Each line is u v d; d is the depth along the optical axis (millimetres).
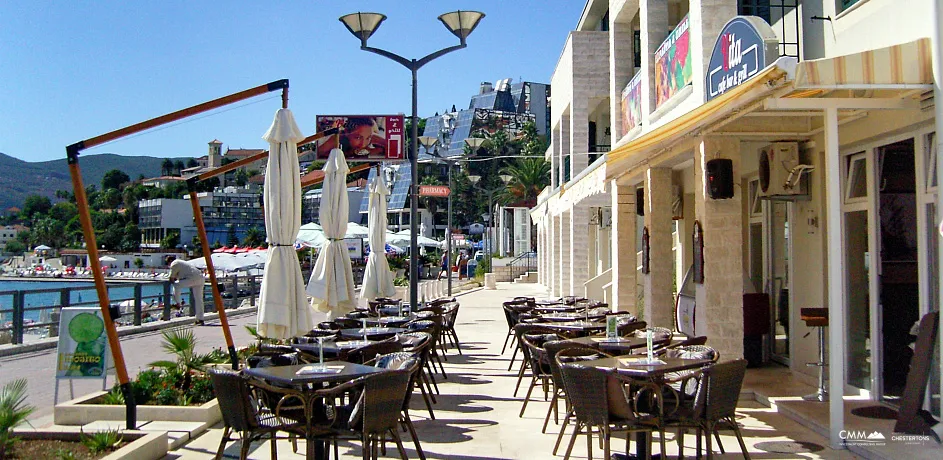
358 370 6551
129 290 53219
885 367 8367
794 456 6816
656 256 14227
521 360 13656
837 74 6039
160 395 8625
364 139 18281
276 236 8805
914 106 6742
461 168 108312
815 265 9906
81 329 9492
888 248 8211
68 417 8312
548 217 31922
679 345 7582
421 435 7930
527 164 86062
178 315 22828
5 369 13562
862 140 8383
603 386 6086
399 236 41500
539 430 8133
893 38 7238
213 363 10328
